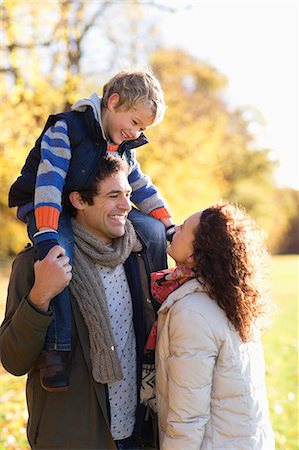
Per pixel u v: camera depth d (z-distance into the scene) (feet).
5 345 9.20
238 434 8.94
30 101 32.40
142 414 9.82
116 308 9.77
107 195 9.47
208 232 9.14
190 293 9.15
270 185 101.45
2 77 32.60
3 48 32.32
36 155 10.01
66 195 9.71
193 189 49.83
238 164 95.45
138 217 10.26
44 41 33.63
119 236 9.63
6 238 69.41
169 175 48.32
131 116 10.28
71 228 9.65
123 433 9.78
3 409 22.88
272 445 9.37
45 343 9.27
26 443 19.49
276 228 108.47
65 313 9.34
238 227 9.23
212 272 9.04
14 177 33.73
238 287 9.03
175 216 49.29
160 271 9.80
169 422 8.87
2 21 32.12
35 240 9.21
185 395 8.75
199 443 8.78
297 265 88.22
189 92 73.51
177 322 8.95
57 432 9.46
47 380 9.16
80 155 9.58
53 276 8.80
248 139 99.86
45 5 33.19
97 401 9.47
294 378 27.94
